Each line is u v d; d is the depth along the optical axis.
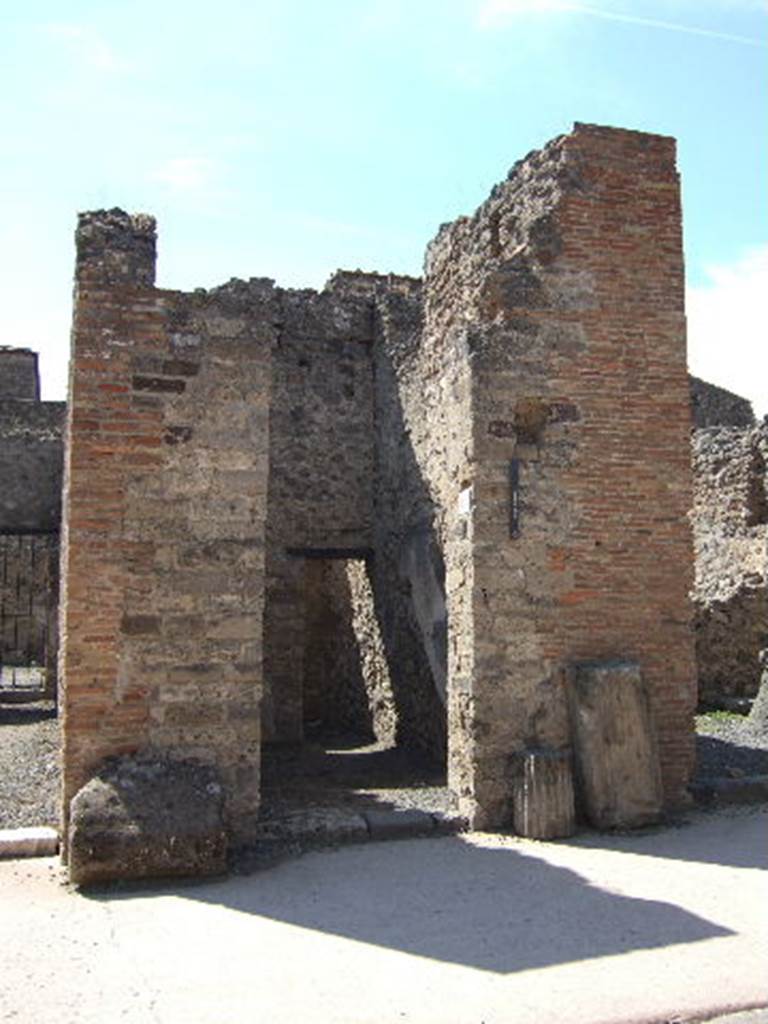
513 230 8.38
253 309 6.96
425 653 10.19
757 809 7.58
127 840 5.68
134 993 4.11
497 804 7.12
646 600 7.67
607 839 6.77
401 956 4.53
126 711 6.37
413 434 10.55
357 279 15.24
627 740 7.11
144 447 6.60
